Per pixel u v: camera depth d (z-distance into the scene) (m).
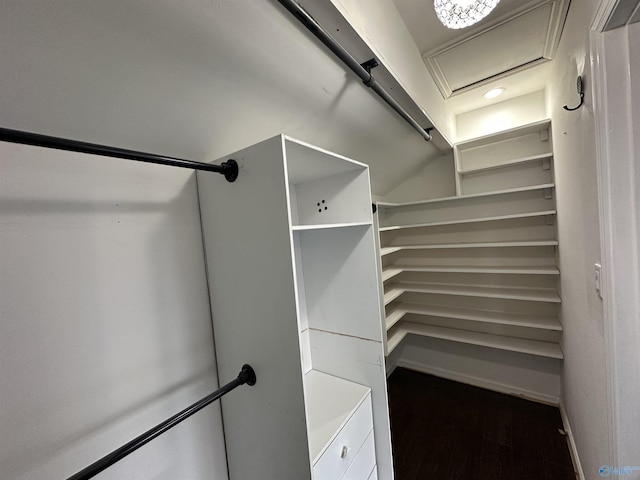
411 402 2.25
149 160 0.69
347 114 1.42
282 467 0.88
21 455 0.64
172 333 0.95
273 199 0.81
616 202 0.91
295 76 1.03
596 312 1.12
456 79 1.88
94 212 0.77
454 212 2.54
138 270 0.86
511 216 2.01
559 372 2.12
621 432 0.95
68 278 0.72
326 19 0.85
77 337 0.73
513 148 2.26
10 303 0.63
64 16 0.56
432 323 2.65
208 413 1.04
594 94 0.94
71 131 0.71
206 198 1.02
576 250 1.39
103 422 0.77
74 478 0.54
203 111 0.93
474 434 1.86
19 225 0.64
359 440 1.21
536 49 1.58
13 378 0.63
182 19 0.68
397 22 1.28
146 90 0.76
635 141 0.87
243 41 0.81
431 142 2.18
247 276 0.91
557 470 1.54
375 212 2.02
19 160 0.64
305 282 1.49
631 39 0.85
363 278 1.30
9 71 0.57
